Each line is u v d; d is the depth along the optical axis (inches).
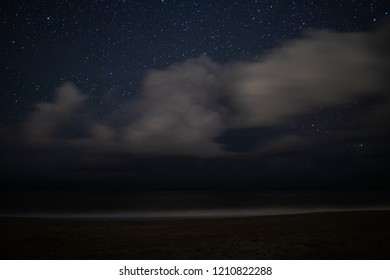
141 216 904.9
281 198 2331.4
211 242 369.4
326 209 1127.6
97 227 484.4
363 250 312.5
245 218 595.8
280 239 369.7
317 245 334.3
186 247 348.5
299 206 1310.3
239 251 325.1
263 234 407.2
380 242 339.6
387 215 542.6
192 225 506.3
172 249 341.4
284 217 582.6
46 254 328.5
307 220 521.0
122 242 378.3
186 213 1016.9
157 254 323.3
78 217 882.8
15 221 540.4
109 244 369.1
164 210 1198.3
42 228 473.1
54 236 414.3
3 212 1123.9
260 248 332.2
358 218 514.0
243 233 420.5
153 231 448.1
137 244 367.6
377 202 1560.0
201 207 1385.3
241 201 1977.1
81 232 441.4
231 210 1141.1
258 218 585.3
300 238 369.1
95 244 369.7
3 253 334.0
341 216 548.1
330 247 325.4
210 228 470.6
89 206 1558.8
